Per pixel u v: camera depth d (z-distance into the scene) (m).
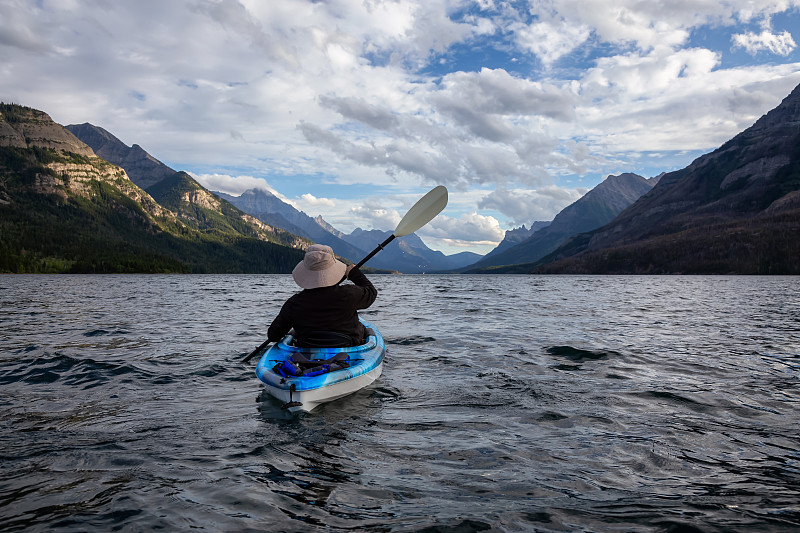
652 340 10.05
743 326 12.68
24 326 11.95
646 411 5.12
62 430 4.46
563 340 10.01
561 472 3.50
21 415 4.93
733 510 2.86
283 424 4.65
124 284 49.22
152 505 2.94
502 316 15.05
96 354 8.16
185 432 4.42
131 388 6.05
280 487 3.24
